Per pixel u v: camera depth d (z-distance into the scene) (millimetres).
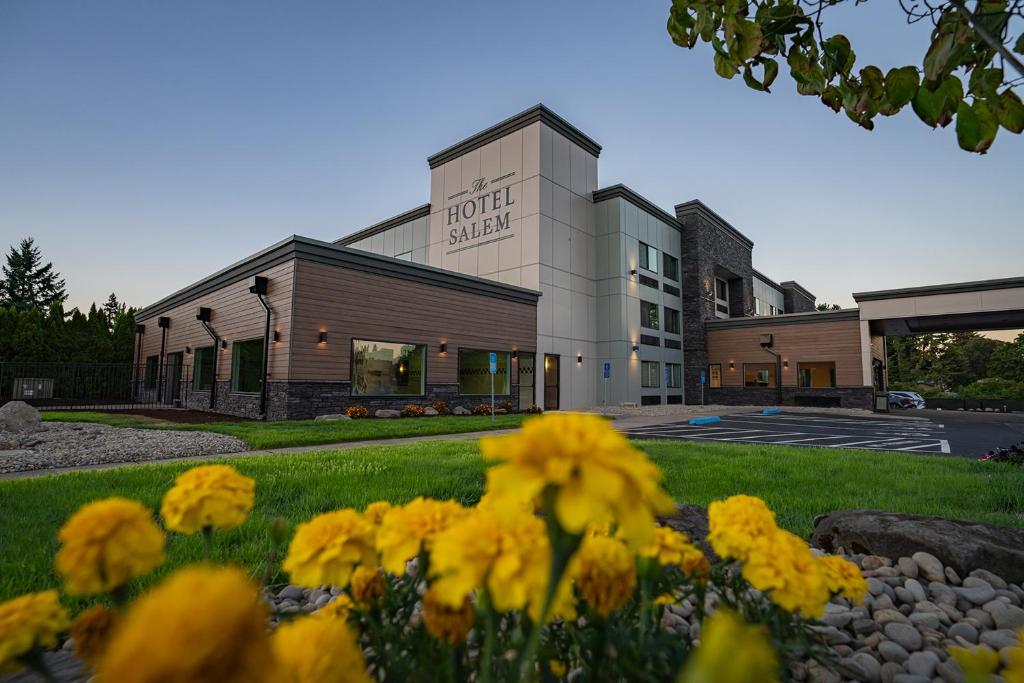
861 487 5152
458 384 19000
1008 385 43625
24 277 51156
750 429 15062
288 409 14203
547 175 24391
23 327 24266
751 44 2287
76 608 2418
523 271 23953
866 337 26172
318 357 14961
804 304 54719
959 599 2576
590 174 27250
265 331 15250
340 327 15531
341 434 10023
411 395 17391
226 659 244
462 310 19406
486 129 25828
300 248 14719
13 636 672
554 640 1115
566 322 24719
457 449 7809
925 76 1885
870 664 1986
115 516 732
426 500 980
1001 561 2781
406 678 950
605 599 838
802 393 28203
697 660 261
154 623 245
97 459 7262
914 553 2934
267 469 5770
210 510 927
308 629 583
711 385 31594
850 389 26625
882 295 25766
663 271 30156
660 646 946
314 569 908
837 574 1177
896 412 29109
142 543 746
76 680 1809
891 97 1986
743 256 38094
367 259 16328
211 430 10711
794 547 1074
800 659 1815
